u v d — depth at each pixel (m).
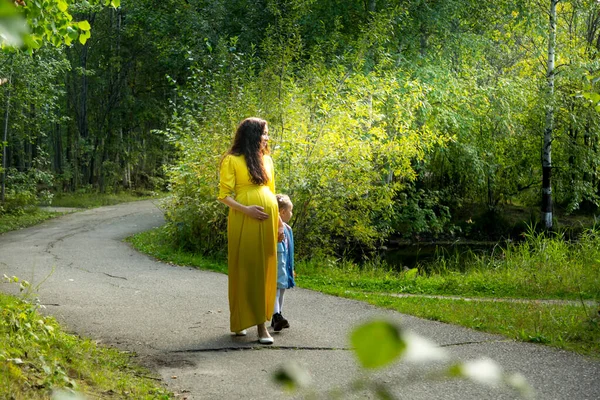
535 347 6.05
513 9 22.03
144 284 9.48
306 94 14.11
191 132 14.68
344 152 13.65
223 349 5.97
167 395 4.62
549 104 22.27
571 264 11.73
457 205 24.94
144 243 14.69
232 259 6.21
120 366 5.33
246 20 21.02
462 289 10.12
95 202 31.45
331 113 13.77
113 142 39.53
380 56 18.03
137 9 24.67
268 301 6.29
